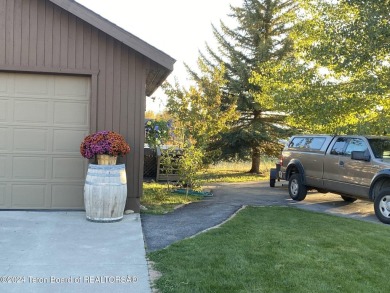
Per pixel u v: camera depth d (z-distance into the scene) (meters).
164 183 13.82
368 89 10.56
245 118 21.16
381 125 10.73
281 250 5.97
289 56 19.77
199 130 14.20
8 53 7.88
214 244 6.15
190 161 11.29
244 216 8.41
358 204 11.11
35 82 8.07
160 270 5.04
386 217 8.59
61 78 8.15
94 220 7.31
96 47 8.11
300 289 4.55
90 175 7.31
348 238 6.84
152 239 6.46
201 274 4.89
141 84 8.25
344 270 5.23
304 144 11.51
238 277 4.83
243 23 21.03
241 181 17.12
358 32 10.25
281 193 12.90
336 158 10.13
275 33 20.77
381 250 6.21
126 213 8.18
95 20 7.68
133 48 7.84
